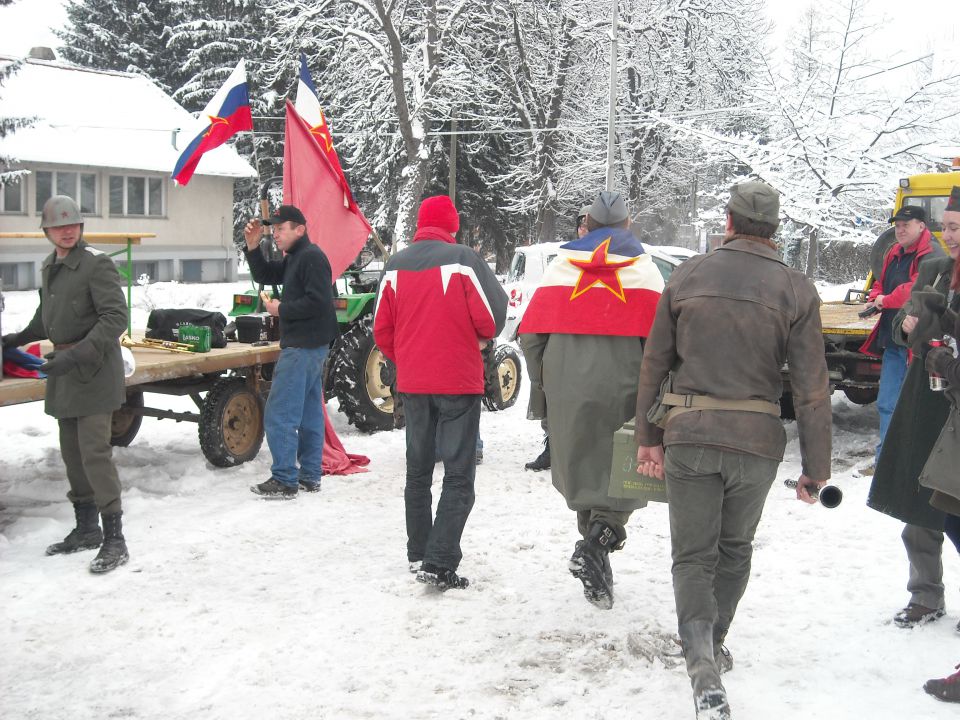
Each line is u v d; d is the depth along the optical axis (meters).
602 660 3.71
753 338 3.13
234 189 37.31
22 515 5.72
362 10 32.72
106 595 4.40
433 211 4.76
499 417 9.11
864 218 22.73
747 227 3.28
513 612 4.23
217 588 4.50
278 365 6.12
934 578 3.93
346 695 3.43
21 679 3.56
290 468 6.11
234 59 37.34
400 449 7.68
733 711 3.23
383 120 33.16
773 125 24.91
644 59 32.66
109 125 27.47
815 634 3.90
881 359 7.47
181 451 7.39
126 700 3.40
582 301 3.99
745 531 3.30
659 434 3.37
